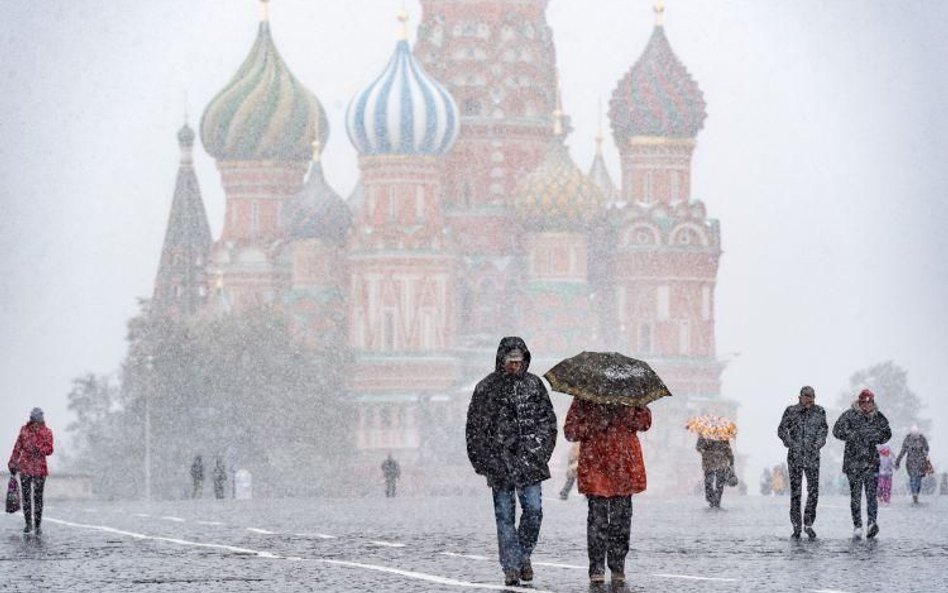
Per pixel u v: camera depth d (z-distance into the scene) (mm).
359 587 43531
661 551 55156
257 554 55094
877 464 60281
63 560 52938
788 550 55312
